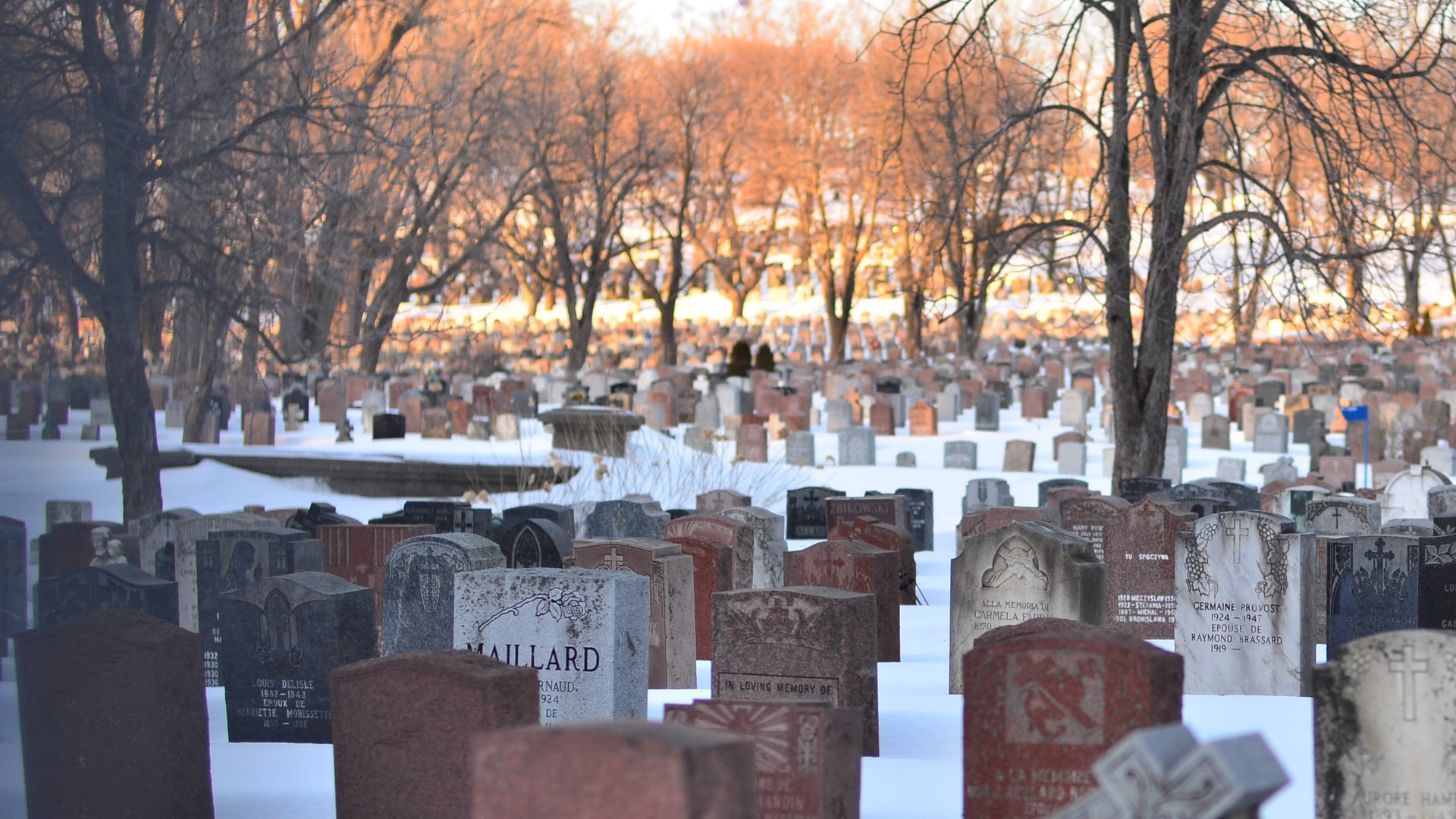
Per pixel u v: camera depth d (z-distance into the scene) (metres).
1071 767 6.00
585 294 49.19
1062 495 18.62
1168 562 12.67
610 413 26.61
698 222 58.62
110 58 15.22
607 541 11.61
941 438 35.28
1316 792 6.21
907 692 10.85
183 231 16.98
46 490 23.00
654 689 11.18
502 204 43.25
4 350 16.38
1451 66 19.59
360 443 29.84
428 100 27.94
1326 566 12.54
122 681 7.29
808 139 56.25
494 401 35.75
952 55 20.55
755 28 57.16
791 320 71.81
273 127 18.69
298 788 8.23
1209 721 9.15
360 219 29.23
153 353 24.45
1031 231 21.77
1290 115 18.91
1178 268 20.11
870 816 7.25
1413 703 6.04
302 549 11.75
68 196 13.93
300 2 22.83
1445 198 19.55
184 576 13.47
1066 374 49.56
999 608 10.62
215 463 25.98
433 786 7.00
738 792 4.08
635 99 50.31
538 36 44.00
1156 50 21.27
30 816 7.41
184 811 7.38
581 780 4.04
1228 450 32.53
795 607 8.42
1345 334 20.41
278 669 9.57
